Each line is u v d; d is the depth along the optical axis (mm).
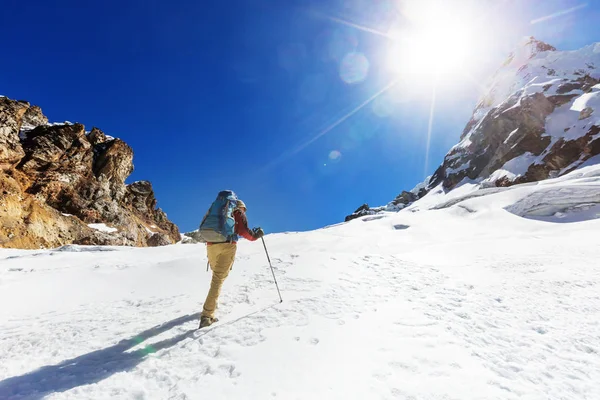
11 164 47500
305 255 8852
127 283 8117
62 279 8312
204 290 6863
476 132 96875
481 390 2650
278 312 4492
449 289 5977
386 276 6805
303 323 4027
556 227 16172
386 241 14625
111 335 4312
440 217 22766
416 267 7824
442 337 3672
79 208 53344
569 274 6926
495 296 5613
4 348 4062
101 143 66375
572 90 73500
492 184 68688
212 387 2701
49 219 45281
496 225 18562
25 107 51500
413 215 23969
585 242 10406
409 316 4363
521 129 74688
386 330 3840
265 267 7977
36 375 3207
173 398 2592
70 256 14875
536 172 62594
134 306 6004
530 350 3598
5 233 37906
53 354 3789
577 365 3301
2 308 6242
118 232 56125
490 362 3219
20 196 43344
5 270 10867
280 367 2973
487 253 9891
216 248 4547
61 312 5941
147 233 67312
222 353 3328
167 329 4371
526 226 17234
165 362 3268
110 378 2994
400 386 2654
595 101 64312
